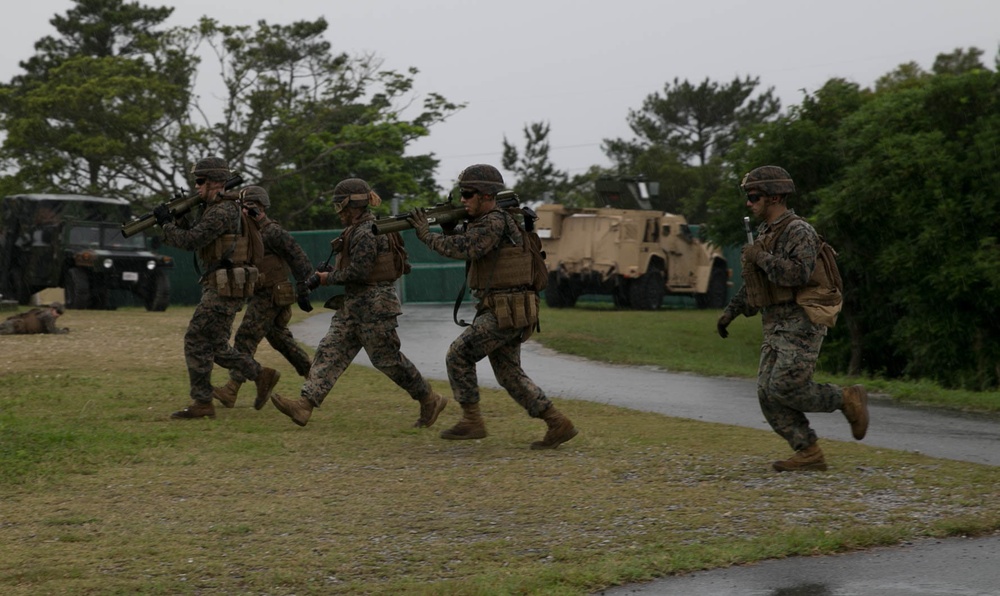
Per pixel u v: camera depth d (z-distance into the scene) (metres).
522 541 6.26
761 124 26.66
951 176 22.05
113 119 46.12
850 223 23.38
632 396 13.40
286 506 7.12
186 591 5.41
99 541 6.30
